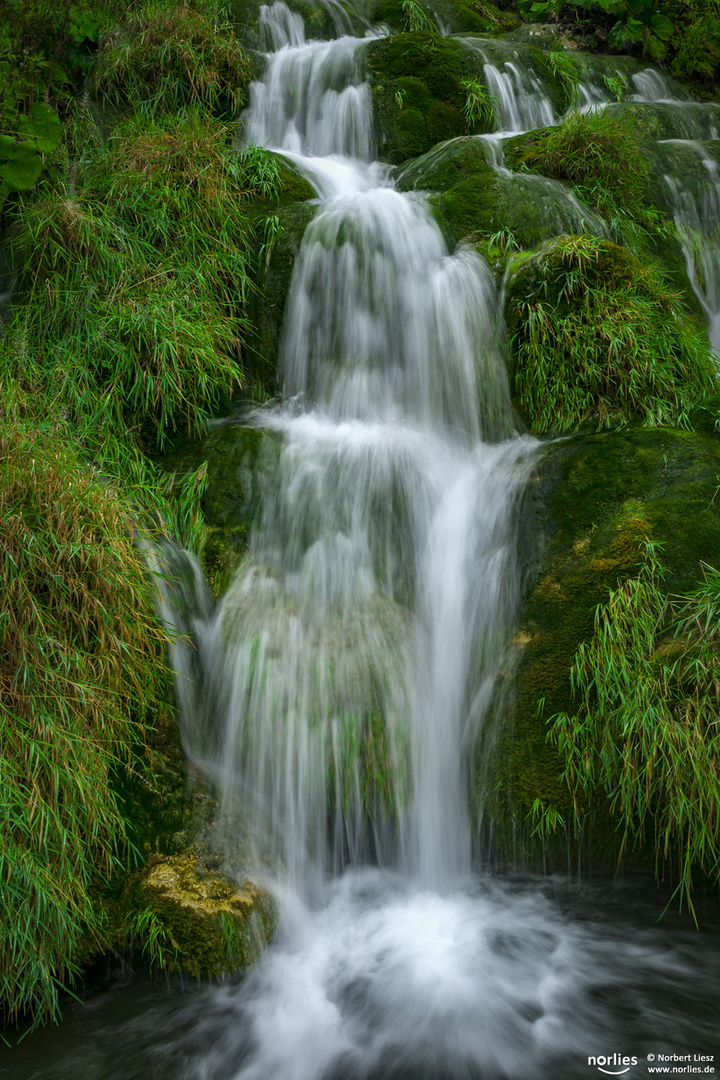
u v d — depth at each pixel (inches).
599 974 141.1
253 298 232.5
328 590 181.0
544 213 237.8
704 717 146.9
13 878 126.3
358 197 239.0
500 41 347.6
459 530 187.5
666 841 144.9
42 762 132.6
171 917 138.3
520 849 158.6
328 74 312.5
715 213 277.4
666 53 411.8
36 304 212.1
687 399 203.2
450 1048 127.3
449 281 221.1
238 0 346.3
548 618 167.3
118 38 294.0
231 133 292.7
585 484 175.8
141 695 150.4
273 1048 127.3
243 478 191.0
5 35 250.8
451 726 172.9
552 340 210.2
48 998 130.5
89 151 253.9
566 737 155.4
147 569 157.8
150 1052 126.3
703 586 158.4
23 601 139.6
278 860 155.0
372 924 153.6
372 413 223.6
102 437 193.3
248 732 166.4
